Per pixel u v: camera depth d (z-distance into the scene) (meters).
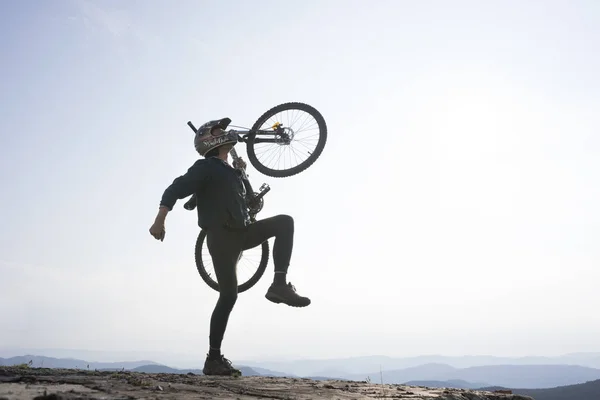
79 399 2.67
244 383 4.46
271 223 6.90
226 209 6.47
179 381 4.29
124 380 3.95
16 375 4.03
